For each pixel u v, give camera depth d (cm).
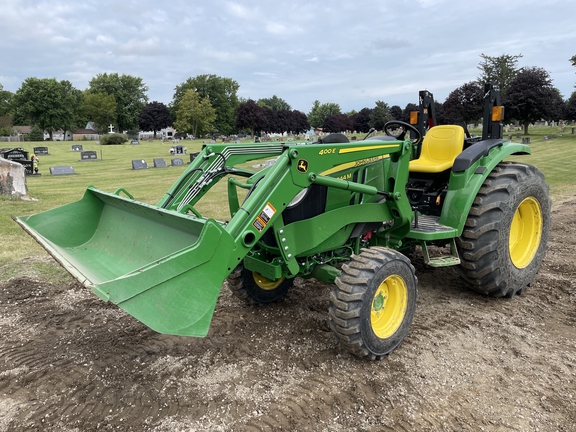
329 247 384
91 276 305
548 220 494
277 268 357
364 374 330
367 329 331
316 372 334
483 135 498
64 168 1994
